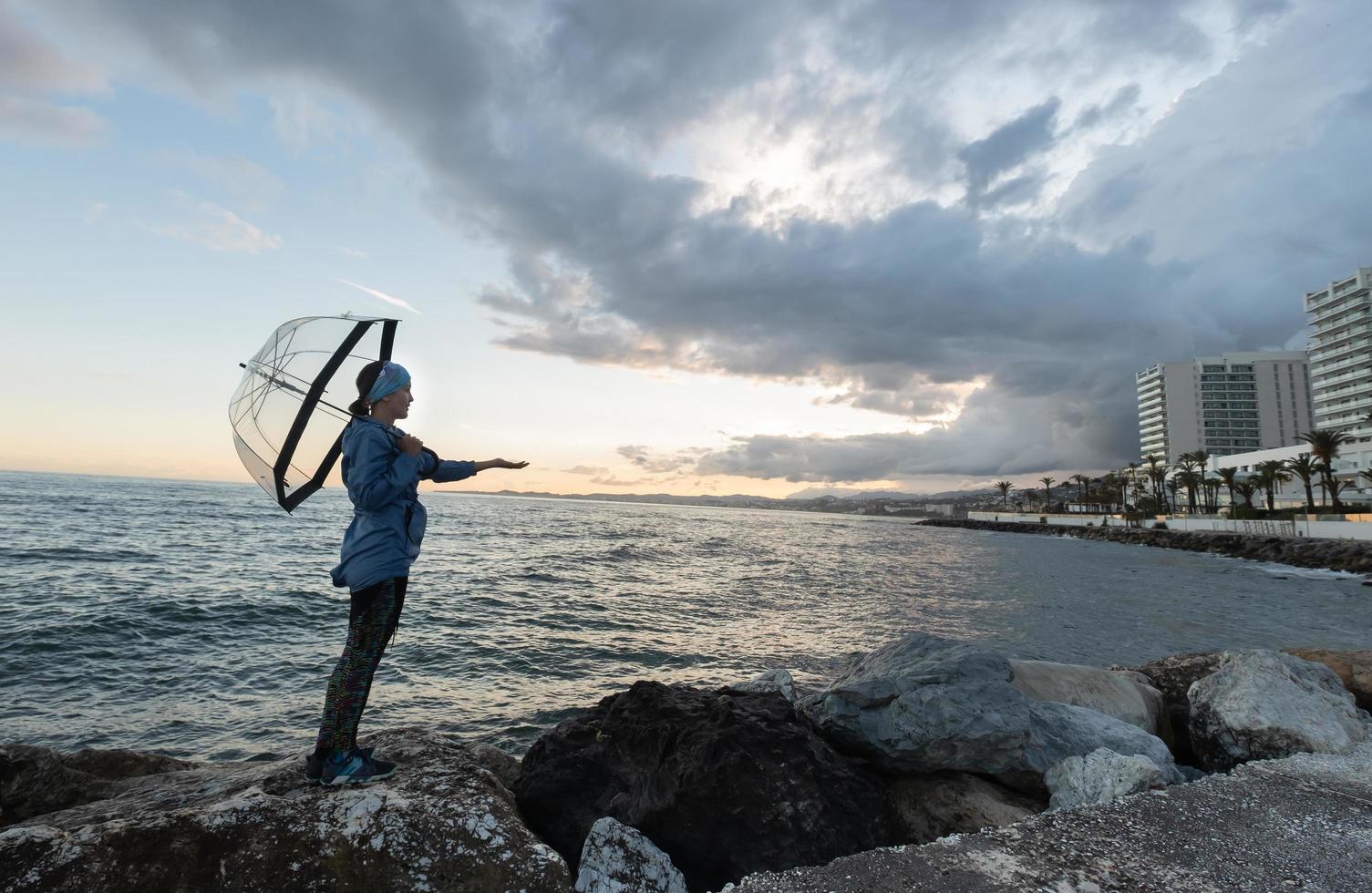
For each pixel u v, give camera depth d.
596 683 11.93
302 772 3.19
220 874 2.41
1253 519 73.88
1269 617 23.73
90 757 4.59
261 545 35.38
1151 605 26.12
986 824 3.98
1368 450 87.00
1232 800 3.53
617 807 3.87
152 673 11.57
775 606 23.03
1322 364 105.25
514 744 8.81
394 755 3.43
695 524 115.69
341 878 2.48
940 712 4.31
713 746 3.83
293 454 2.85
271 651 13.51
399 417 3.06
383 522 2.91
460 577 26.88
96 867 2.32
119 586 19.70
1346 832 3.16
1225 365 146.75
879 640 17.14
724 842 3.56
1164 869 2.78
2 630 13.74
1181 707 6.24
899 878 2.67
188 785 3.52
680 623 18.78
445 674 12.12
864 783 4.04
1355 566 43.94
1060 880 2.66
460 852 2.64
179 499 91.56
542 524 80.44
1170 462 146.50
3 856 2.29
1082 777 4.03
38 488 106.06
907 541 83.62
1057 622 21.03
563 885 2.67
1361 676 6.32
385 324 3.12
